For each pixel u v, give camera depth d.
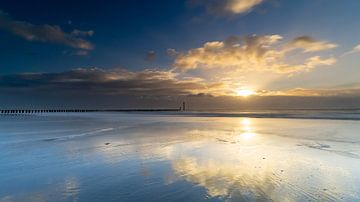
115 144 13.94
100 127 25.09
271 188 6.65
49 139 15.92
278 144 13.88
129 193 6.38
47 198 6.14
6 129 22.94
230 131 20.77
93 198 6.08
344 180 7.27
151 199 5.98
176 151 11.88
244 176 7.75
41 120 39.34
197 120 37.81
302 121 31.75
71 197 6.18
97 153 11.39
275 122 30.80
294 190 6.48
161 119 41.88
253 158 10.31
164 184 7.04
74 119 42.66
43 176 7.87
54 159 10.19
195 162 9.64
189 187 6.77
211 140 15.48
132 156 10.73
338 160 9.83
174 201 5.86
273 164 9.26
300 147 12.85
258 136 17.38
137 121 35.97
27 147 12.98
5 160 10.05
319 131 19.84
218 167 8.87
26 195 6.36
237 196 6.11
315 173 8.02
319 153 11.25
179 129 22.81
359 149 12.16
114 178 7.61
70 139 15.95
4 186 7.01
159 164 9.32
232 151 11.88
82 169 8.66
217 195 6.20
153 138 16.41
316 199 5.90
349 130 20.23
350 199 5.88
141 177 7.70
